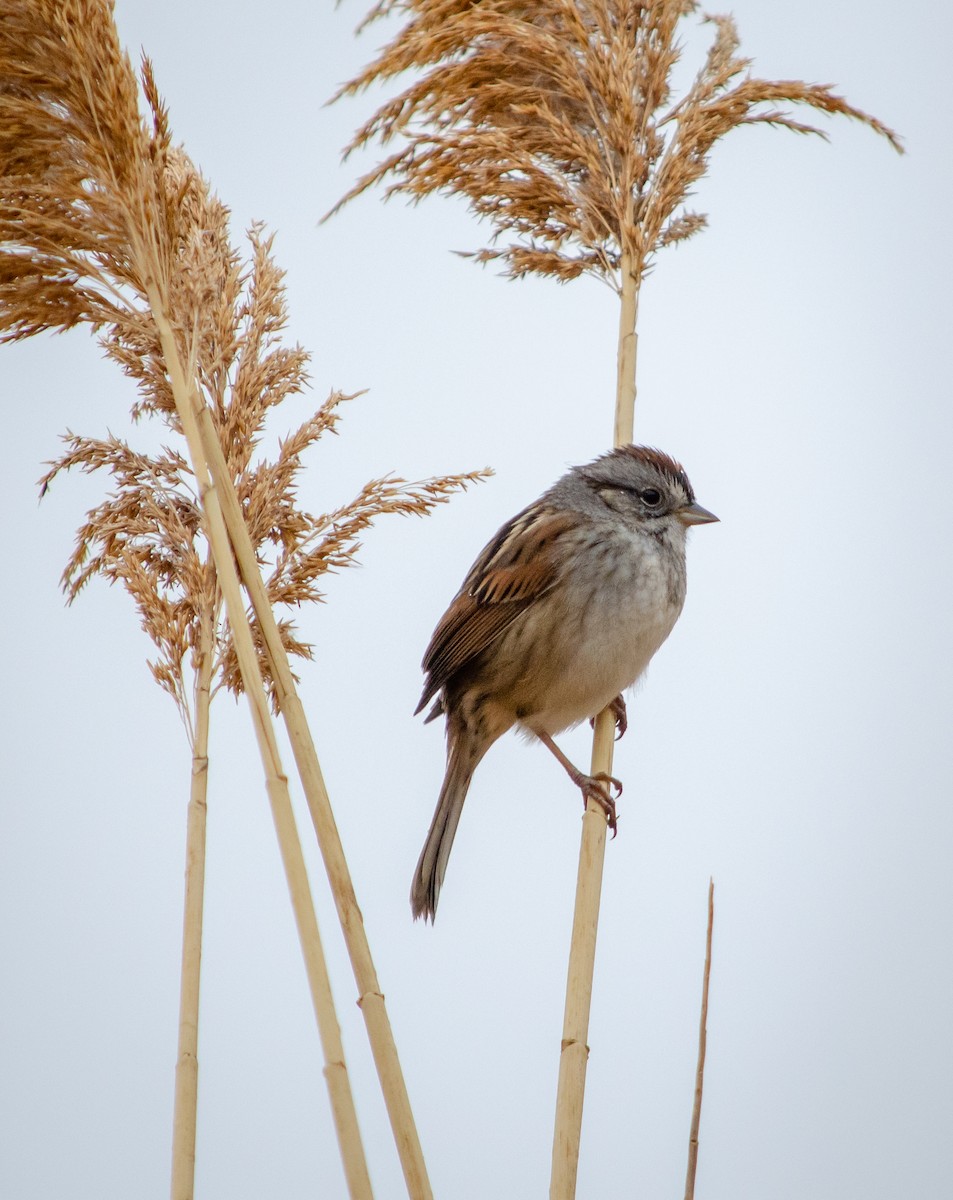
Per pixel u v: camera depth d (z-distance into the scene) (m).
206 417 6.05
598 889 6.71
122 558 6.81
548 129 7.94
